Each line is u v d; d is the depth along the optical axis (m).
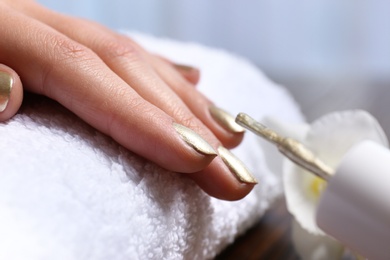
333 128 0.24
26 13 0.24
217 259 0.26
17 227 0.16
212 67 0.33
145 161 0.21
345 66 0.79
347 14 0.78
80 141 0.20
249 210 0.26
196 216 0.21
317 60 0.80
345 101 0.52
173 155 0.19
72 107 0.20
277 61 0.81
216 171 0.21
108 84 0.20
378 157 0.19
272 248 0.27
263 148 0.27
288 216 0.30
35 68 0.21
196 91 0.25
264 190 0.27
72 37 0.23
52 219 0.17
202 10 0.79
